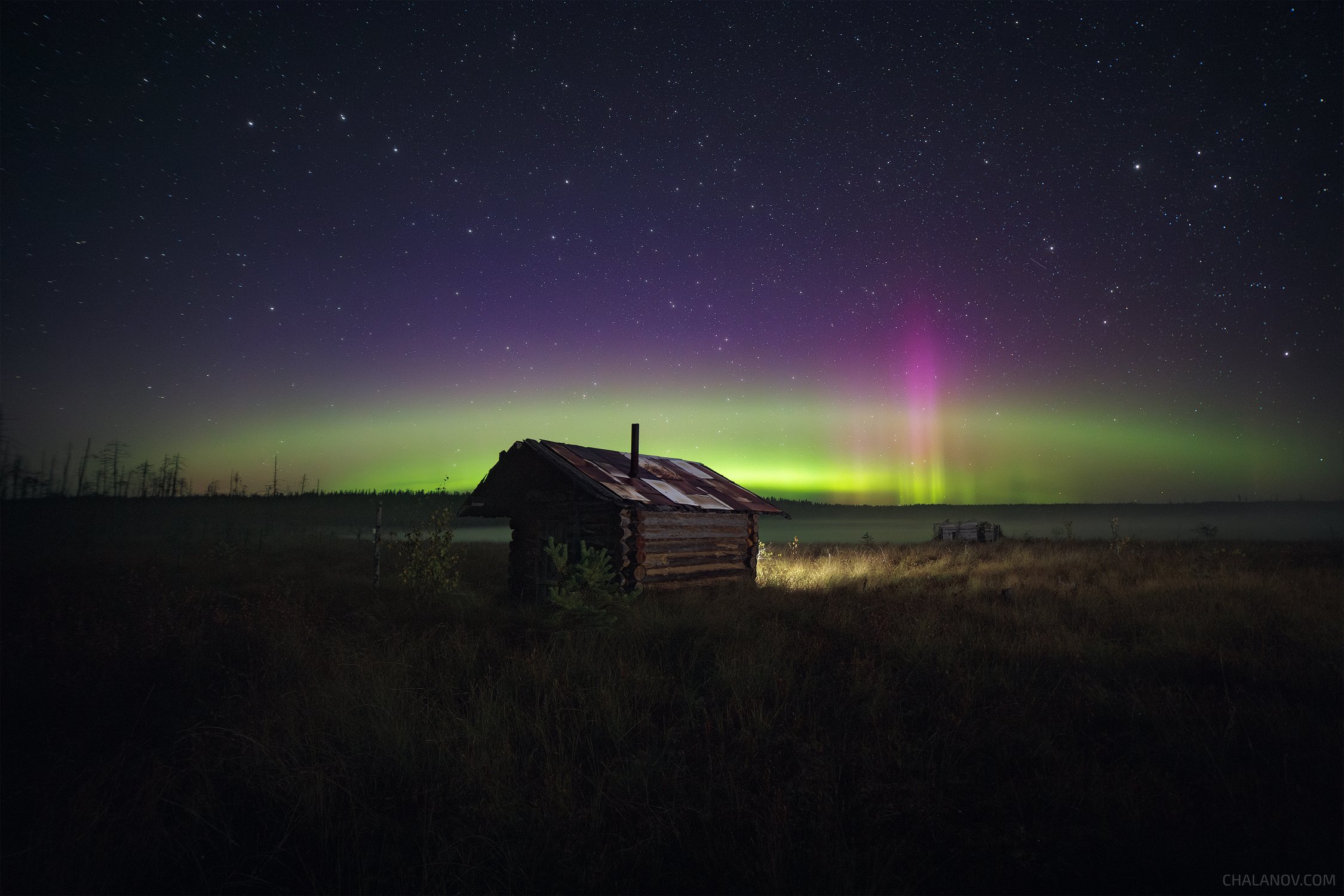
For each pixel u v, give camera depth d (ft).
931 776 14.64
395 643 26.50
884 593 42.34
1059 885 10.91
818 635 28.99
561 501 46.24
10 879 11.21
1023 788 14.20
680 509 45.85
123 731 18.45
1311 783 13.71
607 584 35.73
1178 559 60.03
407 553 44.45
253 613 31.60
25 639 24.61
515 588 47.57
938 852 12.02
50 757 16.30
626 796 14.25
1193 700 19.42
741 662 23.48
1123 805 12.84
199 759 15.84
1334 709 18.65
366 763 15.81
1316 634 26.40
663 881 11.32
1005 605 36.60
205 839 12.87
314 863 12.22
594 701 19.16
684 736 17.71
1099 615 32.76
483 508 50.11
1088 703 19.51
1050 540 100.48
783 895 10.73
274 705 19.27
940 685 21.58
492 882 11.43
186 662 23.98
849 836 12.48
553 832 12.53
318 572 57.11
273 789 14.34
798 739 16.70
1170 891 10.59
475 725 17.60
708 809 13.35
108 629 26.48
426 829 12.78
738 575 51.78
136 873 11.66
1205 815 12.80
